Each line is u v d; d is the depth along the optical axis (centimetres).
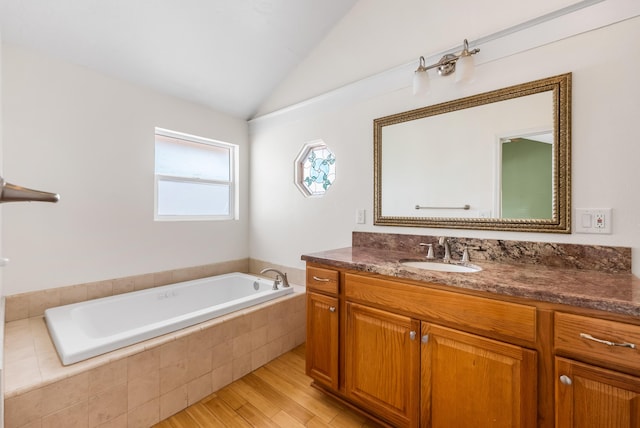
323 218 247
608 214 128
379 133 205
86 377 128
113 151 219
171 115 253
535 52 145
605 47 128
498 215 158
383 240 204
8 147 175
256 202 309
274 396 172
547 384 98
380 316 140
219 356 179
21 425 111
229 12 199
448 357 119
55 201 70
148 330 155
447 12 175
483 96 161
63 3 166
